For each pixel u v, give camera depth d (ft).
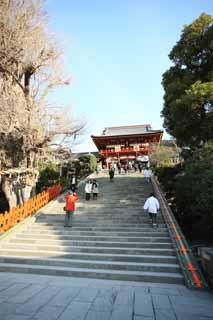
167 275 21.07
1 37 43.96
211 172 29.71
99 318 13.30
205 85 37.73
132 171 88.94
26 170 45.73
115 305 15.25
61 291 17.80
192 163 37.11
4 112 40.29
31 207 40.75
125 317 13.48
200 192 30.09
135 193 50.01
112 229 32.17
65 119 45.52
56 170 77.25
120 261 24.61
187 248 24.79
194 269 20.98
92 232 31.30
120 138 128.16
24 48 45.60
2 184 48.11
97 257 25.21
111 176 63.93
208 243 33.81
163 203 39.96
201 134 40.68
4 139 43.52
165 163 77.97
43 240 29.71
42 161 49.55
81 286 19.19
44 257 26.02
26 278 21.42
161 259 23.98
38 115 43.39
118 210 39.50
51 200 48.85
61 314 13.76
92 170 95.81
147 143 126.11
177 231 29.04
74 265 23.90
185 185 35.99
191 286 18.88
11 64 46.44
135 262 24.13
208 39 42.98
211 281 18.75
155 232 30.42
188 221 39.91
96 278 21.80
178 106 39.93
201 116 39.29
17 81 46.85
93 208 41.91
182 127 41.09
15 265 24.29
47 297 16.49
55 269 22.90
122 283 20.36
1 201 54.70
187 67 47.37
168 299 16.52
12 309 14.40
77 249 27.27
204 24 44.50
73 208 34.35
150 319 13.28
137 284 20.12
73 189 56.24
